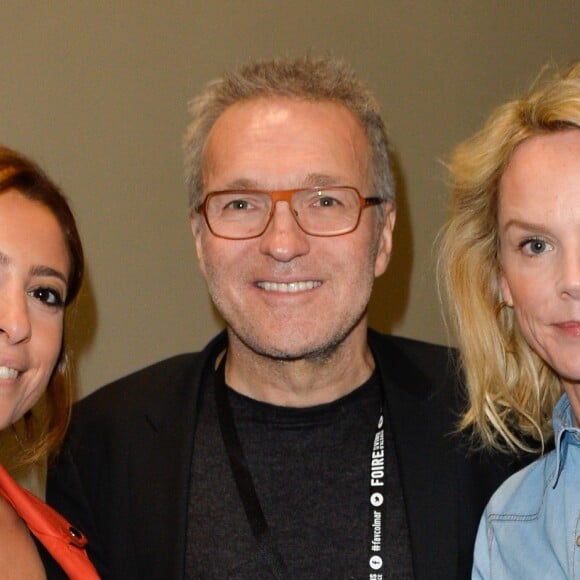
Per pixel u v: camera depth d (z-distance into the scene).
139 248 3.22
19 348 1.86
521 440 2.12
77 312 3.13
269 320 2.06
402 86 3.62
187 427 2.14
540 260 1.71
